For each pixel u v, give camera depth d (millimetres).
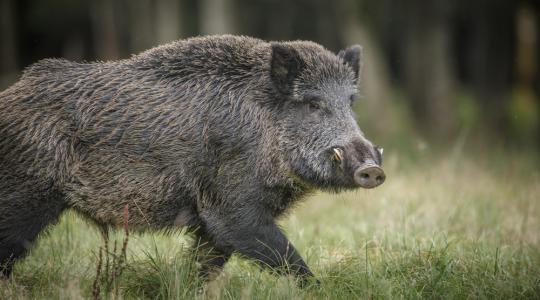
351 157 21750
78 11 95250
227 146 22422
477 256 24000
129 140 22625
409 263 23484
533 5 88188
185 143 22562
